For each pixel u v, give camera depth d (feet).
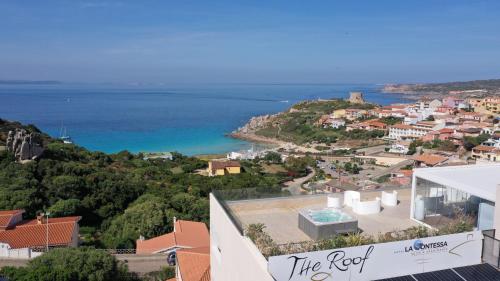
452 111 631.15
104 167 277.44
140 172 279.49
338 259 39.04
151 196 188.75
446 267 42.47
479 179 50.88
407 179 74.84
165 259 122.52
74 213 172.55
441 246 42.16
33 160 220.23
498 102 654.53
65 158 257.96
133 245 141.69
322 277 38.52
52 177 202.49
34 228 130.62
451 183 49.83
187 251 101.86
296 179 346.13
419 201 54.29
